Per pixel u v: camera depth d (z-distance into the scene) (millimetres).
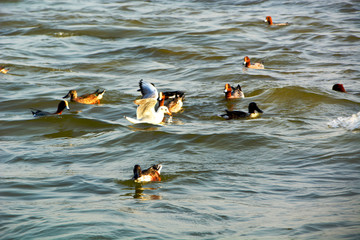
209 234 8555
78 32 38812
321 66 27844
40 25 41375
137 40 36219
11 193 11156
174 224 9078
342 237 8227
